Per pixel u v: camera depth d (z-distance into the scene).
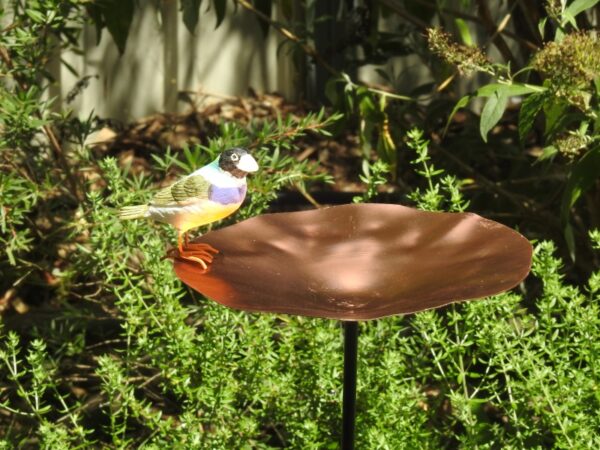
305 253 3.12
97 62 6.86
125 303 3.76
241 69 7.48
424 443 3.47
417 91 6.23
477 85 7.44
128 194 4.06
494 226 3.09
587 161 4.01
